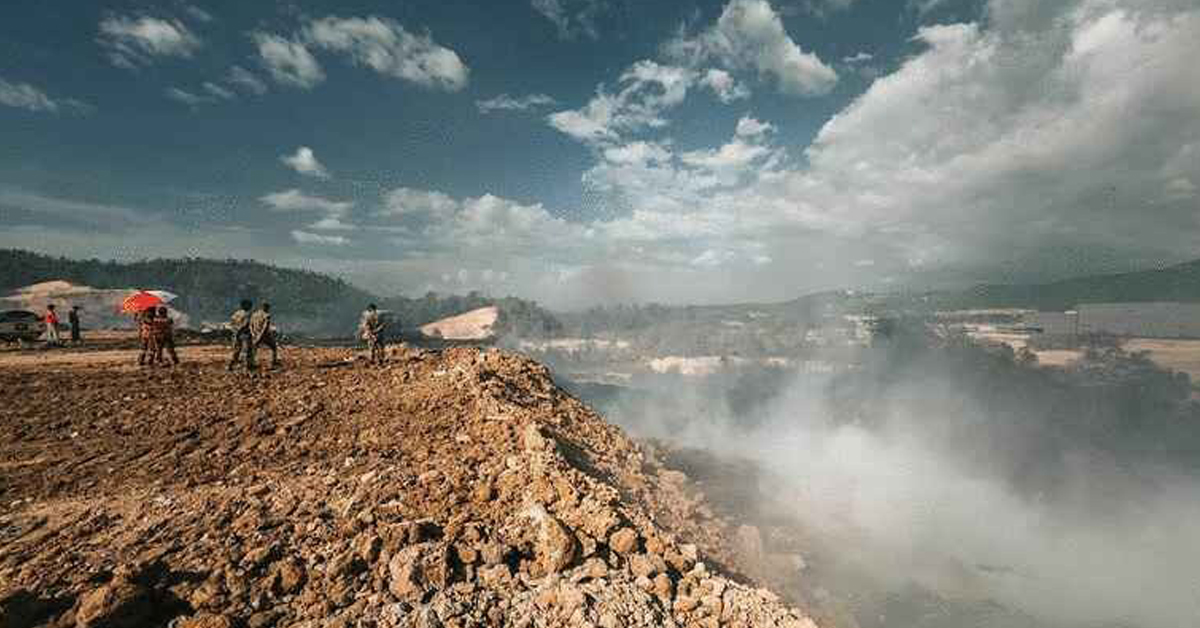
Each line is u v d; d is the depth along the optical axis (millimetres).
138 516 5867
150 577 4602
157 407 10070
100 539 5352
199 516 5824
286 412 9789
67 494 6547
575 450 9508
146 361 15938
